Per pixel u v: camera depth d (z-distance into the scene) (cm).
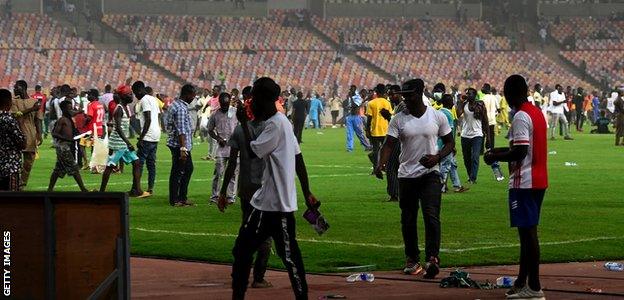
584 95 7050
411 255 1374
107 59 7819
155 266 1456
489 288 1243
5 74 7444
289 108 6719
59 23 8050
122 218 952
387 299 1167
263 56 8381
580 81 8775
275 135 1075
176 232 1816
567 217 2031
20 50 7681
